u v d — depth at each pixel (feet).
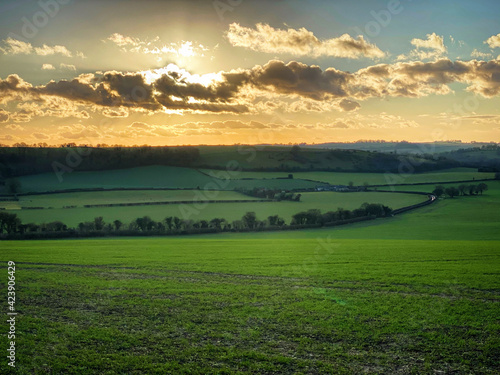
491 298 72.84
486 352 51.75
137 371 47.47
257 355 51.01
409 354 51.75
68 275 92.99
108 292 77.82
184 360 50.19
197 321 62.85
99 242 182.09
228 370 47.39
